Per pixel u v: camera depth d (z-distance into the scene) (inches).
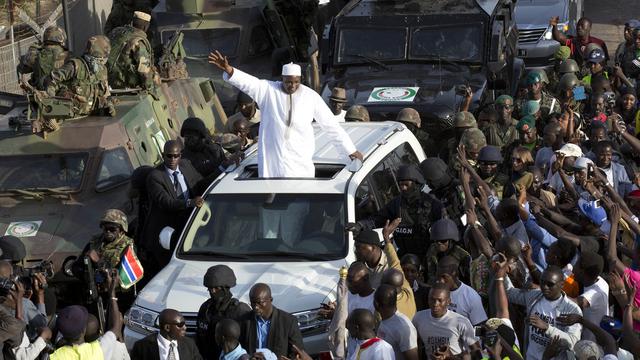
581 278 639.8
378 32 1190.3
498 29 1163.9
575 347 545.6
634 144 885.2
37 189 848.3
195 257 738.2
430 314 596.4
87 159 862.5
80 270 752.3
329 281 692.7
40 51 901.8
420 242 742.5
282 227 741.9
